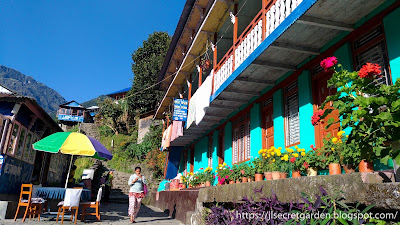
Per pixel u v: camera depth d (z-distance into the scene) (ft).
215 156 40.88
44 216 28.63
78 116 141.18
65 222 26.53
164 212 42.06
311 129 20.84
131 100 119.96
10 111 31.14
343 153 15.28
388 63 15.69
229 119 36.76
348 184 9.25
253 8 30.71
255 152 28.50
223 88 27.35
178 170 61.57
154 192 57.82
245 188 15.49
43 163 42.39
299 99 22.50
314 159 17.76
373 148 9.05
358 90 9.73
